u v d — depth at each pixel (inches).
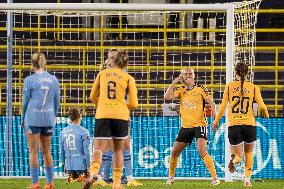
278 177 2106.3
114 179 1392.7
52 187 1507.1
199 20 3142.2
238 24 2133.4
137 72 2778.1
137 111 2672.2
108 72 1384.1
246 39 2140.7
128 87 1386.6
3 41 2962.6
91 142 2082.9
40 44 2933.1
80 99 2719.0
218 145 2076.8
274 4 3221.0
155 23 3257.9
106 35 3216.0
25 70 2760.8
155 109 2664.9
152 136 2098.9
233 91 1731.1
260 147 2106.3
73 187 1679.4
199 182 1971.0
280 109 2817.4
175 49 2869.1
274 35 3189.0
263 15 3191.4
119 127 1375.5
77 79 2810.0
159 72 2822.3
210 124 2079.2
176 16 3070.9
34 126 1453.0
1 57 2893.7
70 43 2965.1
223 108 1744.6
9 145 2082.9
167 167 2098.9
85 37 3206.2
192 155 2080.5
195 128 1796.3
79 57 2790.4
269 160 2103.8
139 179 2090.3
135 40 2920.8
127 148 1784.0
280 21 3196.4
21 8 1946.4
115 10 1945.1
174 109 2343.8
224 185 1815.9
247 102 1726.1
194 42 2972.4
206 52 2733.8
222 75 2637.8
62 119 2090.3
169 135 2098.9
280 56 2994.6
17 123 2092.8
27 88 1450.5
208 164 1809.8
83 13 2197.3
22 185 1771.7
